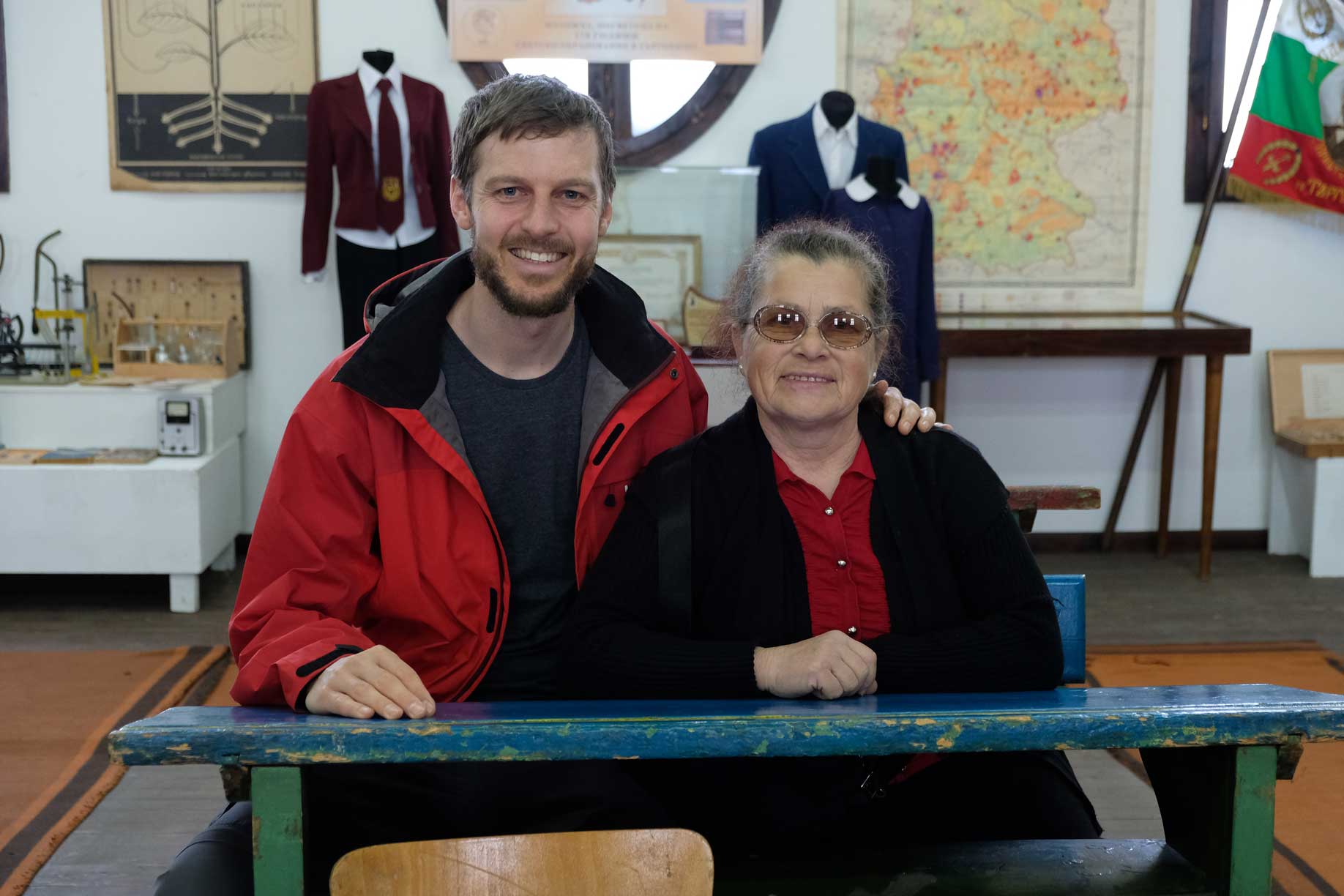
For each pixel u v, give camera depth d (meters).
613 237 5.09
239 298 5.19
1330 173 5.25
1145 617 4.65
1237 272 5.45
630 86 5.18
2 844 2.76
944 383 4.96
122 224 5.17
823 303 1.79
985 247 5.34
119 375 5.01
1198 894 1.49
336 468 1.81
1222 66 5.27
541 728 1.32
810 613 1.83
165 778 3.18
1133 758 3.38
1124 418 5.55
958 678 1.71
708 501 1.85
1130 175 5.32
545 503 1.95
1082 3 5.19
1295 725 1.39
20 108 5.07
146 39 5.05
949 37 5.18
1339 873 2.68
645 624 1.81
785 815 1.78
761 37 5.10
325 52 5.07
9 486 4.53
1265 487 5.61
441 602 1.87
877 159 4.82
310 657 1.53
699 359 4.35
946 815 1.88
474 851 1.24
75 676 3.89
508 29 5.05
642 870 1.25
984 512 1.84
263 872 1.33
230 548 5.16
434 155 4.96
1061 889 1.51
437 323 1.86
